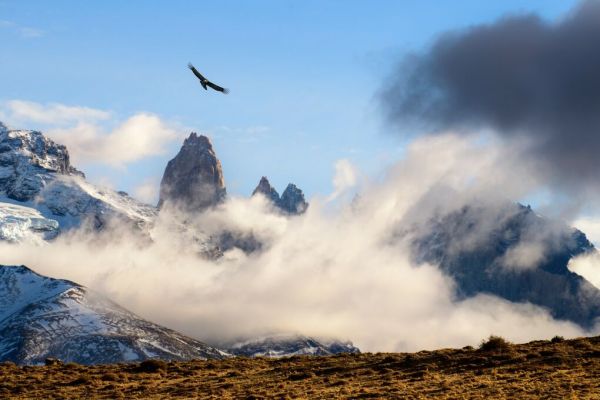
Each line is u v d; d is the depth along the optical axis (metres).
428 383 118.56
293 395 118.56
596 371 115.88
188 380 141.50
